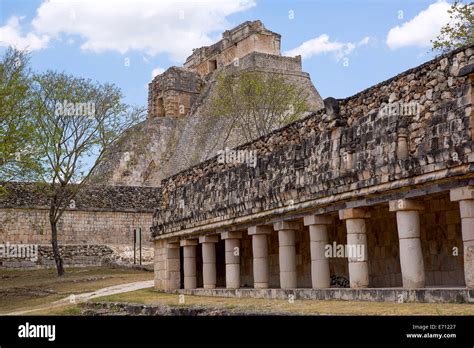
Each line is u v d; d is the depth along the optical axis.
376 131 17.73
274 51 86.88
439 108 15.80
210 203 27.56
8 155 34.06
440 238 19.08
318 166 20.27
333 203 19.52
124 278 41.78
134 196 61.38
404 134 16.80
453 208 18.64
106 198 59.91
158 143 86.75
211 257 28.41
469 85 14.84
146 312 22.20
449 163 15.05
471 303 14.10
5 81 36.97
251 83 57.22
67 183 47.12
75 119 45.59
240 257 30.89
